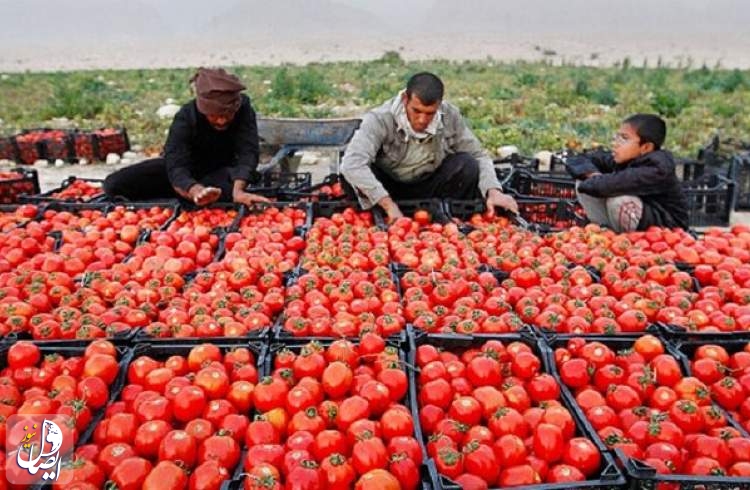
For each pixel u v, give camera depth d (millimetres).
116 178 6914
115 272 4562
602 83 27578
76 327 3682
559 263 4711
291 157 9172
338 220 5875
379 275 4527
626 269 4637
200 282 4484
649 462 2693
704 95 23344
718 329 3795
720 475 2609
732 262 4762
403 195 6664
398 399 3178
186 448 2709
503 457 2713
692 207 8008
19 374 3250
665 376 3242
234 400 3098
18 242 5102
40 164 12562
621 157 6090
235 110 6215
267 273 4496
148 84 28031
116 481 2535
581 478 2652
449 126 6430
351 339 3564
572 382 3312
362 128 6176
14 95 24141
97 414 3061
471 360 3367
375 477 2479
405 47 84938
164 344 3520
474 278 4492
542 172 8484
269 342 3605
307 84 24312
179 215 6148
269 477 2498
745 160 9164
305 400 2988
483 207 6254
